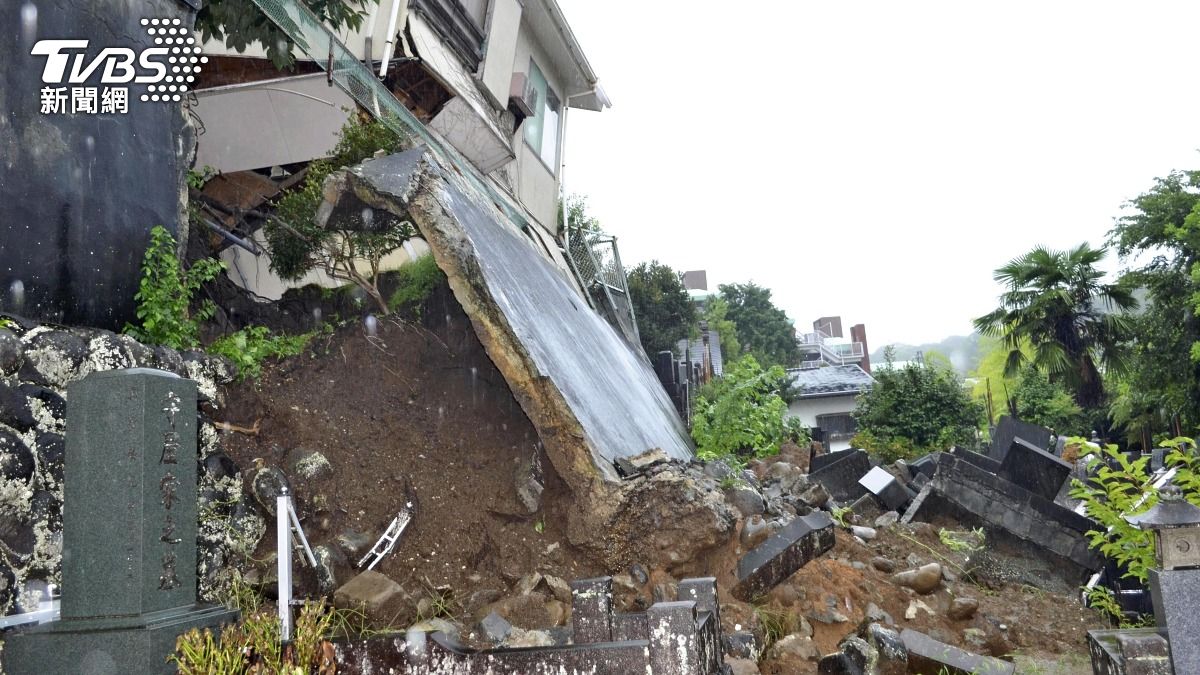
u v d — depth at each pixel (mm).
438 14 13945
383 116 11039
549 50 20219
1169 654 4645
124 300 6473
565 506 7082
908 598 7707
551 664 4816
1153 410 27031
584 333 12531
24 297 5613
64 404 5355
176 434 5020
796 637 6375
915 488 13703
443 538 6812
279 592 5344
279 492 6414
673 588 6434
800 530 7219
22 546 4941
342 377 8133
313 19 9516
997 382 40188
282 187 11547
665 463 7488
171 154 7184
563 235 21078
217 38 9031
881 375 22062
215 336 8656
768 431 16641
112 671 4406
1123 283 25484
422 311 9352
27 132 5777
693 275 63906
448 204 8328
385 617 5770
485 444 7734
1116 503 6352
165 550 4828
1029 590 9266
